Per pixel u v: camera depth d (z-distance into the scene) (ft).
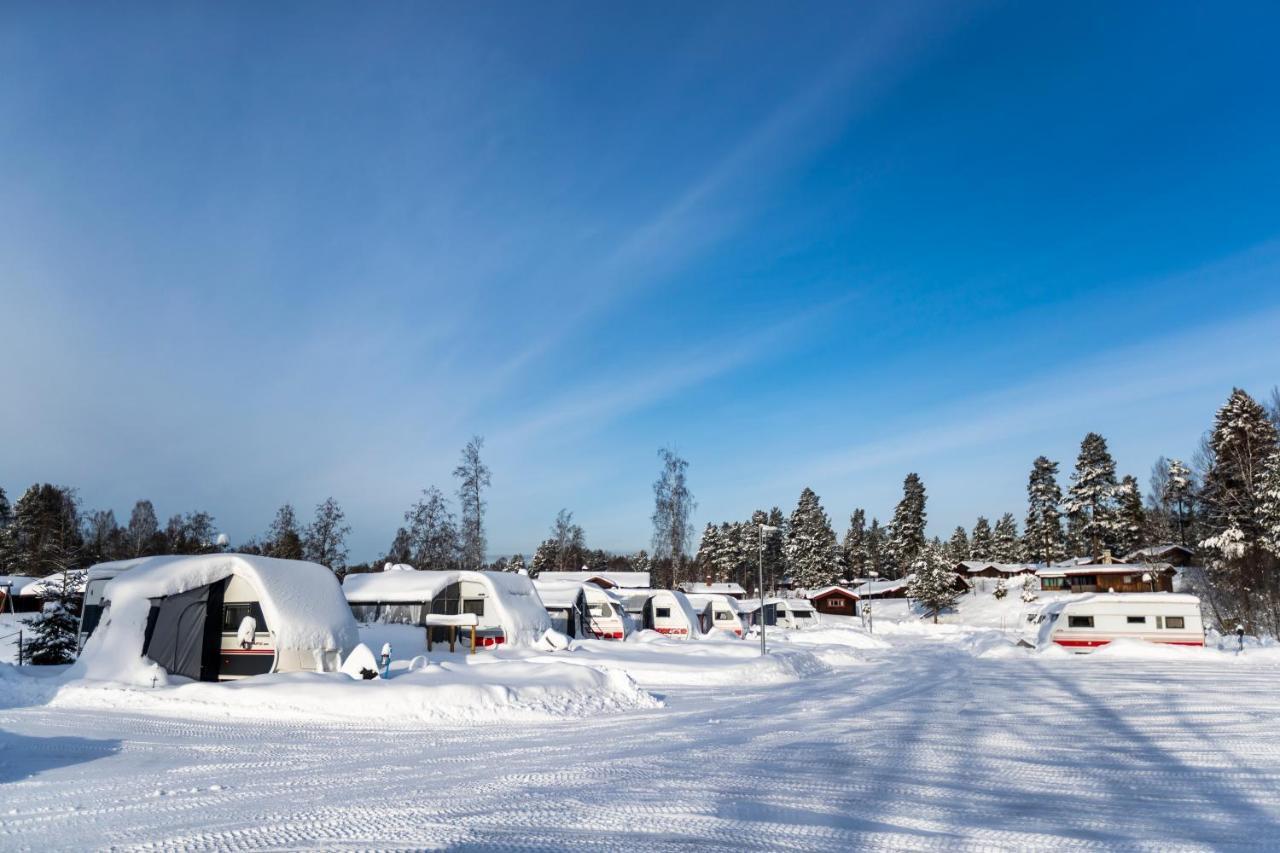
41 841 25.21
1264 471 163.53
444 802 30.40
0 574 211.20
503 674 64.75
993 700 65.82
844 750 42.57
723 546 350.43
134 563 74.84
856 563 359.05
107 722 48.73
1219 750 42.65
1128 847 25.18
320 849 24.26
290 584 68.64
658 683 82.84
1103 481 252.83
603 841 25.25
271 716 51.80
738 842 25.29
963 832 26.68
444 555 178.81
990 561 336.29
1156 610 123.44
